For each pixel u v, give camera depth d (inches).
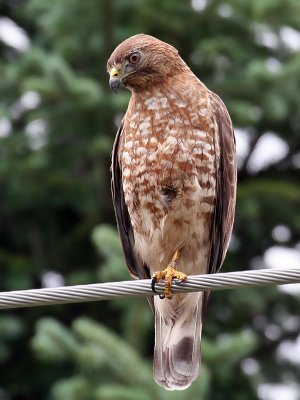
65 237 753.0
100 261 728.3
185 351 400.5
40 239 753.0
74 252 733.3
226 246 401.4
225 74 688.4
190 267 399.9
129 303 611.8
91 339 536.7
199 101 390.6
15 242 765.3
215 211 393.1
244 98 670.5
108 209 712.4
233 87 665.6
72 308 729.0
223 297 693.9
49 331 550.6
